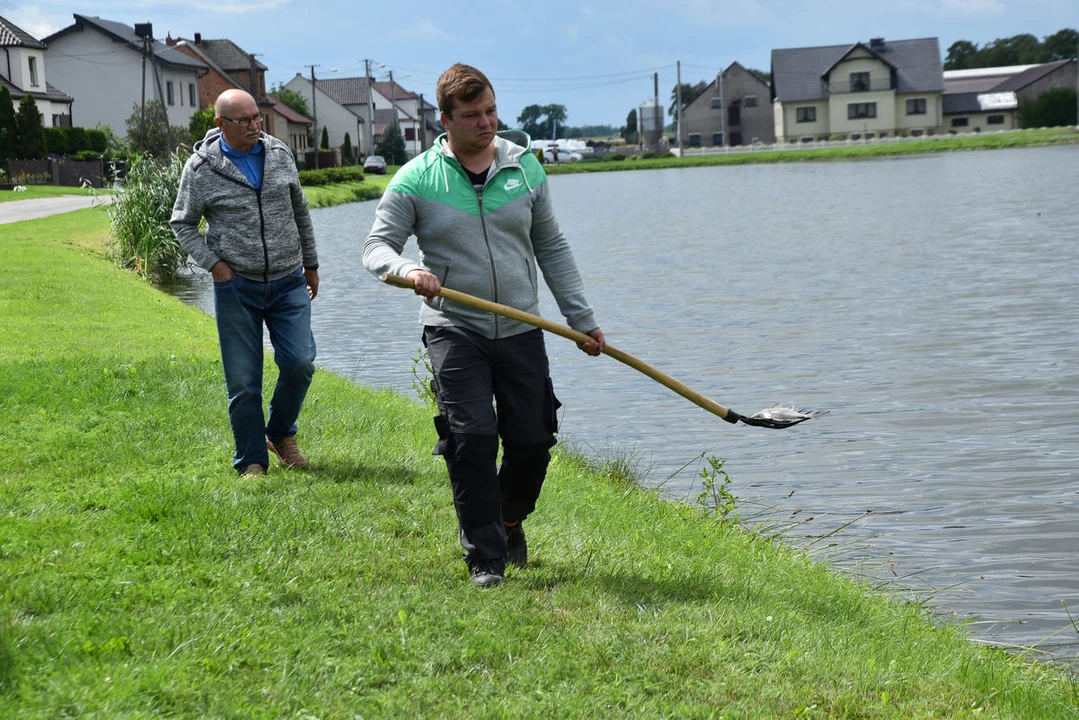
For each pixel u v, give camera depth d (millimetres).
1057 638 5445
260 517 5176
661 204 48344
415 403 9422
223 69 81750
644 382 12180
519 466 4652
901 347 13953
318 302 19984
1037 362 12711
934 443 9477
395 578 4445
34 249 19562
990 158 76312
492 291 4496
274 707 3232
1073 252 23531
